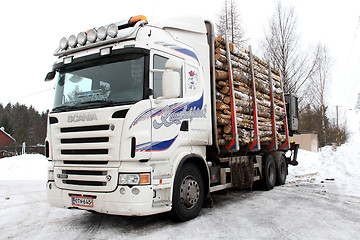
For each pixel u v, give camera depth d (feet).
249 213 19.85
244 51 25.64
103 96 16.61
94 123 15.83
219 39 22.74
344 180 34.22
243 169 25.14
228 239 14.62
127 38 16.51
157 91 16.56
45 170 52.70
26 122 240.94
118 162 15.34
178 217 17.17
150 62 16.28
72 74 18.24
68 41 18.43
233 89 22.74
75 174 16.53
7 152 86.79
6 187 35.81
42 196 29.09
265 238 14.70
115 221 18.53
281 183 32.53
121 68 16.57
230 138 22.59
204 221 17.89
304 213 19.54
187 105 18.67
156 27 18.06
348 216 18.66
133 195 14.79
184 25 20.07
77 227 17.49
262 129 27.96
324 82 98.02
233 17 65.98
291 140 37.86
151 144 15.70
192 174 18.58
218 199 25.12
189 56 19.72
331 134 139.64
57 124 17.33
